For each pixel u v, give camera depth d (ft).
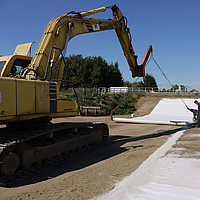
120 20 33.42
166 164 17.67
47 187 15.06
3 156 16.53
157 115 72.84
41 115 20.57
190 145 24.43
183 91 115.85
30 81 19.79
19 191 14.60
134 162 20.25
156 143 29.73
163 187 13.03
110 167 19.11
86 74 159.33
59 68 26.32
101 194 13.12
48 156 20.94
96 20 30.66
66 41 26.25
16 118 18.28
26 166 18.56
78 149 26.35
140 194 12.16
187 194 11.96
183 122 47.62
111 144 32.27
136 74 39.78
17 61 24.12
